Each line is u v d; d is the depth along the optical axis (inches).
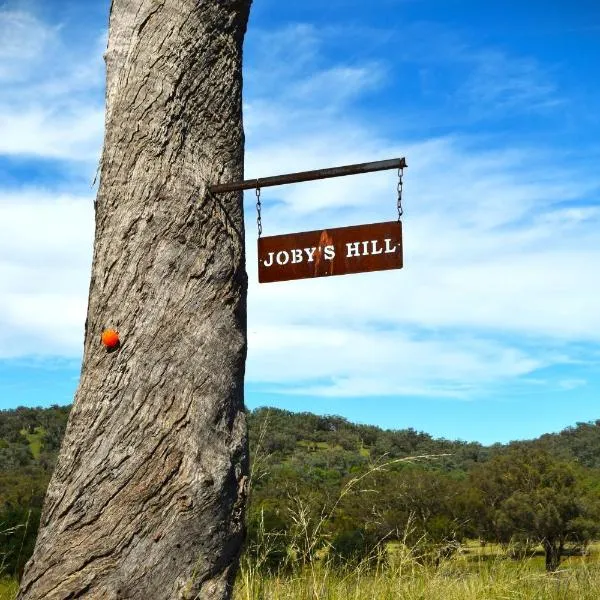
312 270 127.0
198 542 106.9
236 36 132.3
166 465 107.6
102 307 115.6
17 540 195.5
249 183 122.6
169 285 115.8
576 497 1066.1
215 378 115.0
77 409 112.7
